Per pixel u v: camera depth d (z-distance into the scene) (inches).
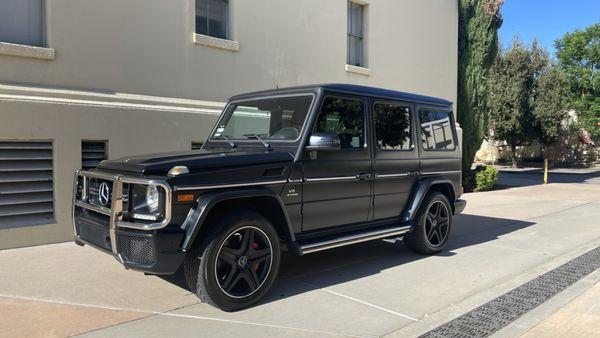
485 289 204.4
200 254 164.4
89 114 278.8
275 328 158.7
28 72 263.1
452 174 272.7
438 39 580.4
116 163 179.9
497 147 1366.9
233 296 170.2
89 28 285.3
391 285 207.0
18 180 259.6
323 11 435.2
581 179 832.3
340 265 236.7
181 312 171.0
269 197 180.4
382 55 503.2
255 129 219.1
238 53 365.7
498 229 344.5
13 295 186.4
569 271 233.3
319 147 188.4
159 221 156.3
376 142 224.8
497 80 1039.0
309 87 205.5
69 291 191.6
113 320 163.2
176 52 327.6
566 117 1120.2
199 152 193.8
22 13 266.7
